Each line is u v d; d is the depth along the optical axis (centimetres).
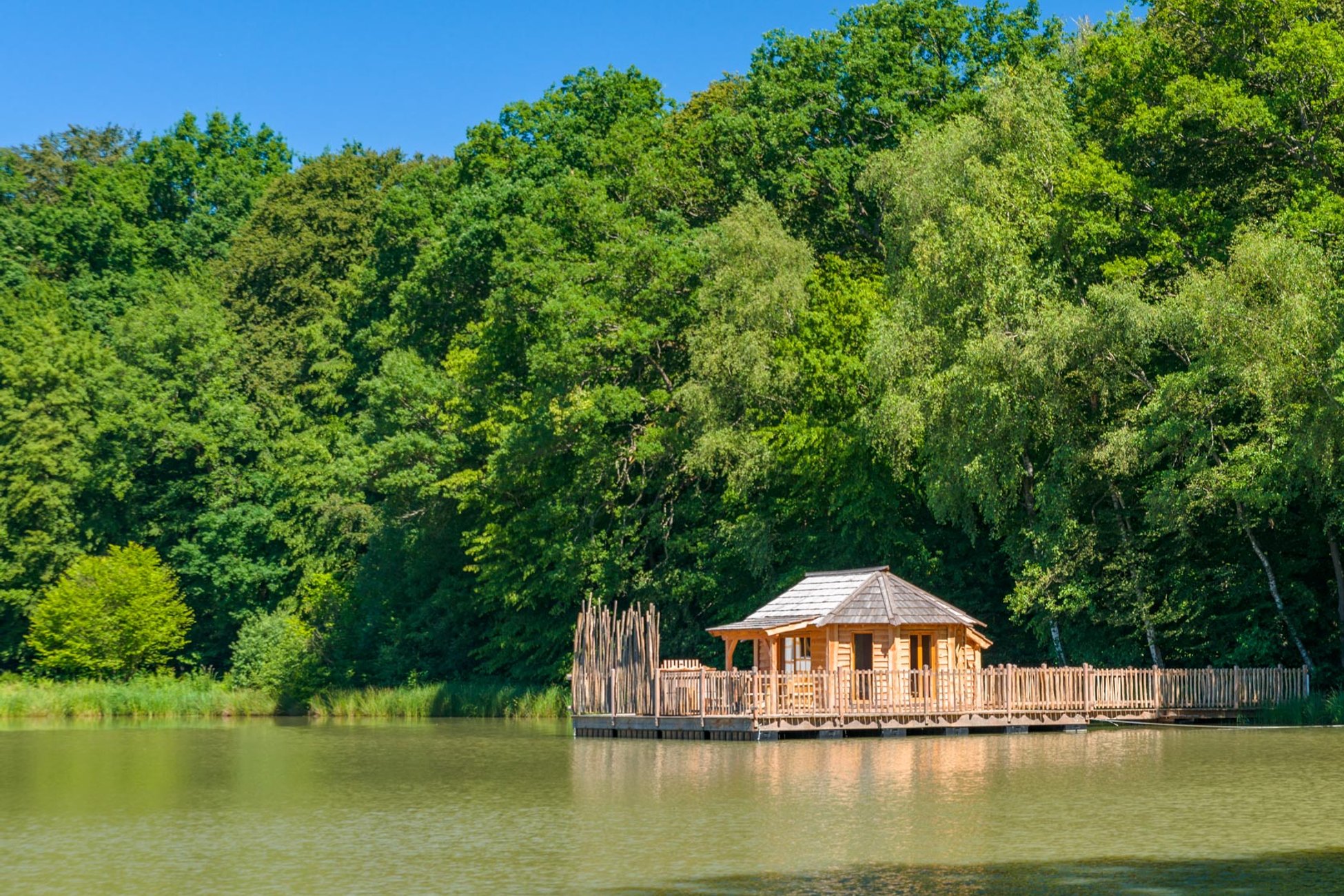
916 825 2359
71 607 7625
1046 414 4744
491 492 6581
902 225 5459
